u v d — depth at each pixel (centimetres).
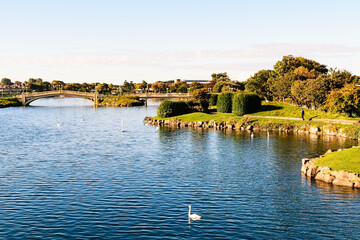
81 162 6888
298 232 3694
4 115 18850
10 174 5947
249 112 13675
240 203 4541
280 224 3888
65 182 5462
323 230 3738
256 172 6062
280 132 11144
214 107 17112
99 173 6012
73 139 9975
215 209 4331
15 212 4216
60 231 3703
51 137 10406
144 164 6694
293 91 14112
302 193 4906
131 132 11438
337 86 14038
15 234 3628
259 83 19938
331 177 5366
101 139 9950
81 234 3634
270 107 14212
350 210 4266
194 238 3556
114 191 5012
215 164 6675
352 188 5112
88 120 15862
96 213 4191
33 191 5006
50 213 4184
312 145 8594
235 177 5753
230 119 12775
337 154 6019
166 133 11106
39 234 3631
